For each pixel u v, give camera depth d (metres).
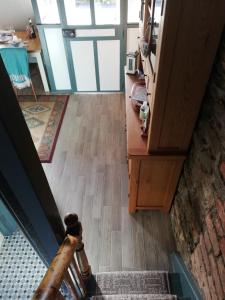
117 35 3.24
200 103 1.33
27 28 3.61
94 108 3.55
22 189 0.81
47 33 3.22
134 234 2.07
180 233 1.82
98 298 1.52
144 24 1.91
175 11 1.00
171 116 1.40
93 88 3.85
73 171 2.63
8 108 0.64
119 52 3.42
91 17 3.06
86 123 3.27
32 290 1.77
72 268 1.19
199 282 1.39
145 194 2.00
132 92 2.15
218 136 1.14
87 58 3.48
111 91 3.89
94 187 2.46
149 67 1.63
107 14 3.05
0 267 1.89
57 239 1.11
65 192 2.42
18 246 1.99
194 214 1.48
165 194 1.99
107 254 1.95
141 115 1.81
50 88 3.86
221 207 1.09
